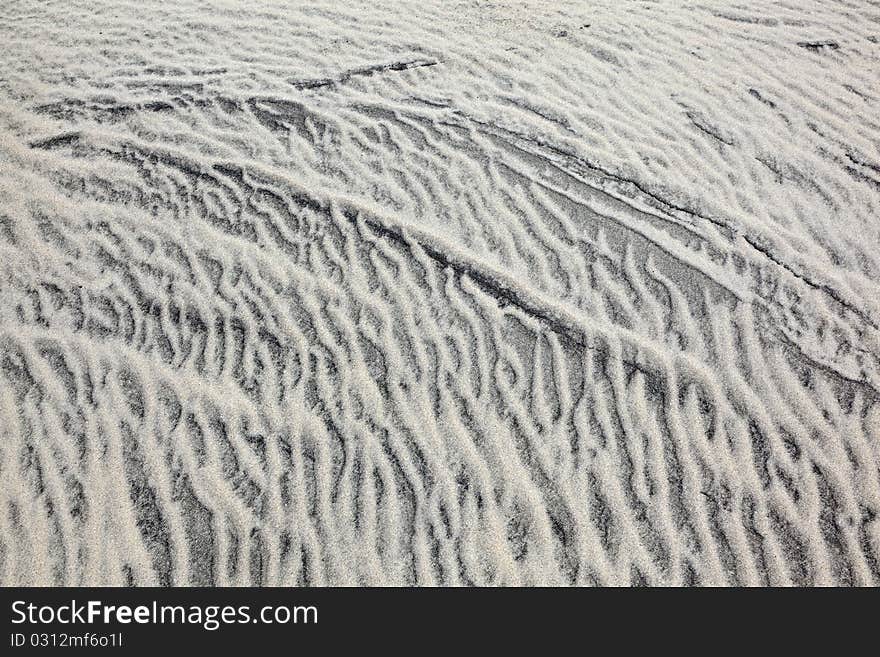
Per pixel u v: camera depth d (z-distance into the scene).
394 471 3.40
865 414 3.61
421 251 4.42
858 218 4.71
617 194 4.89
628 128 5.48
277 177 4.98
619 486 3.34
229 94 5.84
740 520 3.23
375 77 6.06
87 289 4.20
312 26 6.80
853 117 5.54
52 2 7.28
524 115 5.61
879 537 3.18
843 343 3.95
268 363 3.82
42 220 4.64
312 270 4.31
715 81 5.96
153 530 3.21
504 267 4.34
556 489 3.33
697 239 4.56
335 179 4.98
